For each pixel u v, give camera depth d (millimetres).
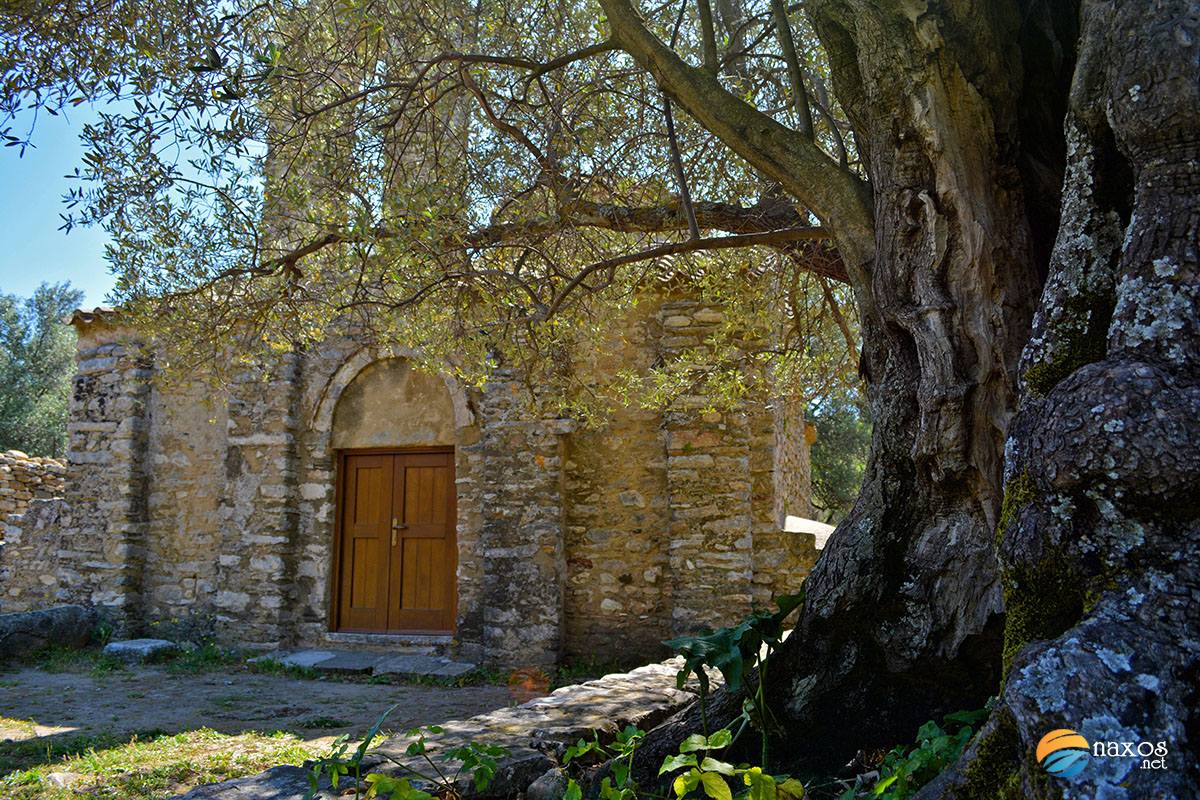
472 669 7973
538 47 5359
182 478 10086
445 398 8938
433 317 5758
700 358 7152
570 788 2188
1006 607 1926
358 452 9297
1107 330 1915
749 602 7531
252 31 4684
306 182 5234
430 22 5027
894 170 2635
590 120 5484
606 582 8078
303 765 2770
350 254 5184
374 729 2406
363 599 9023
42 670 8555
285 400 9273
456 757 2412
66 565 10266
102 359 10469
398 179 5195
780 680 2812
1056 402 1770
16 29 4047
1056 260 2074
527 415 8156
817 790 2615
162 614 9891
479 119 5641
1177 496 1593
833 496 17141
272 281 5656
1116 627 1571
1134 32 1840
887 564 2639
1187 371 1664
